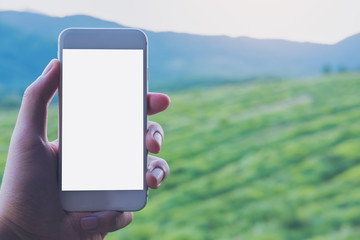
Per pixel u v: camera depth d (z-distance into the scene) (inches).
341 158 88.9
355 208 74.9
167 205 78.7
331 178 85.3
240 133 106.0
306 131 102.4
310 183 83.7
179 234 73.5
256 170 88.9
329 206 76.2
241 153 96.6
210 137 102.4
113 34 14.6
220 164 91.7
